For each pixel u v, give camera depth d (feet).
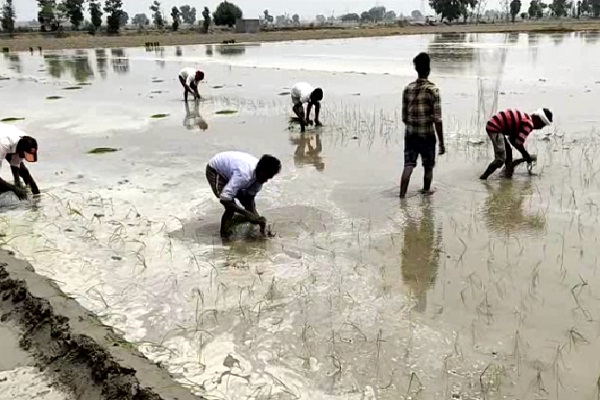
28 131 42.96
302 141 37.60
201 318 16.39
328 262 19.85
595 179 27.43
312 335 15.43
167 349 14.92
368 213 24.32
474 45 135.54
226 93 61.21
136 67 98.22
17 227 23.49
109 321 16.26
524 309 16.38
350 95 56.80
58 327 15.97
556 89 54.75
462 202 25.18
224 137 39.34
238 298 17.48
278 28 284.61
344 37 205.16
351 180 28.96
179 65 99.81
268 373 13.91
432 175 27.58
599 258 19.33
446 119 42.09
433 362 14.11
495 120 27.04
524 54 102.06
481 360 14.12
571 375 13.44
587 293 17.10
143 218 24.26
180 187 28.32
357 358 14.38
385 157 33.17
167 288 18.21
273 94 59.26
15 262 20.11
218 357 14.57
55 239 22.17
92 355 14.66
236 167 21.33
